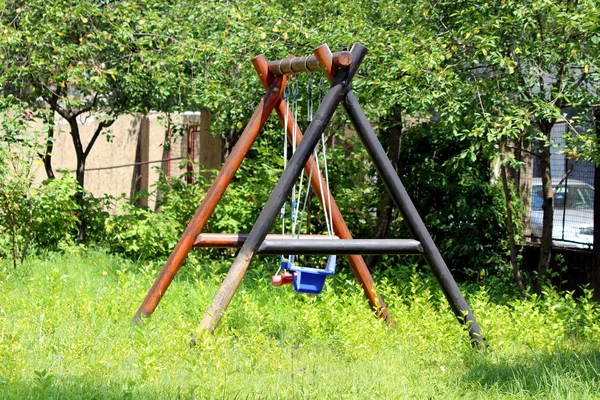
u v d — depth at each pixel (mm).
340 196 13070
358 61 7535
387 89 9078
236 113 11477
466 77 9461
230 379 5879
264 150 13219
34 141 12164
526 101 9000
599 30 8203
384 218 12766
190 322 7617
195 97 11734
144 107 14562
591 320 8258
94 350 6672
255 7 10812
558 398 5379
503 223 12156
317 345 7445
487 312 8117
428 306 8414
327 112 7441
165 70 12281
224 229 13461
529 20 8523
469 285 11492
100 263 12297
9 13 12375
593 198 10570
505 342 7652
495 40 8797
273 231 12844
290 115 8336
